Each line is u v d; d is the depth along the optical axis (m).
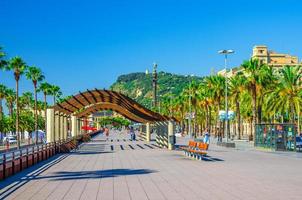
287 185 16.12
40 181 17.61
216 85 87.19
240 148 47.25
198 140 63.34
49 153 32.09
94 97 39.28
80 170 22.17
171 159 29.92
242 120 123.31
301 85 63.78
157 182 17.17
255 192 14.38
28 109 136.00
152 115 42.06
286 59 176.25
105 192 14.48
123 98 37.19
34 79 80.88
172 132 43.62
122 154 35.69
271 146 43.22
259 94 64.19
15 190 15.00
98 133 136.25
